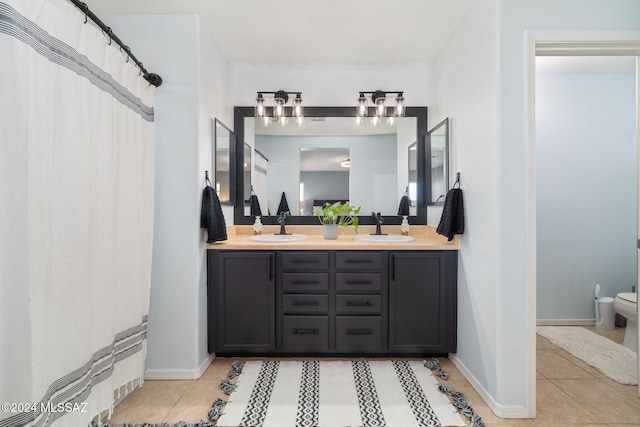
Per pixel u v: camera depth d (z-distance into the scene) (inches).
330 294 86.9
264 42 91.7
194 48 78.6
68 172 49.5
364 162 114.0
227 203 101.3
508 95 63.5
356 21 81.0
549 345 99.3
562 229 117.6
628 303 95.7
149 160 74.5
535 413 64.3
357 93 112.1
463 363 81.3
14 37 40.2
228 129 102.2
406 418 63.6
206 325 85.7
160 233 79.1
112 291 60.4
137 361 69.5
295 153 114.1
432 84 104.8
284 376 79.4
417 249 85.5
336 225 101.8
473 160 74.7
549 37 62.9
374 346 86.7
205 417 64.2
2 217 40.6
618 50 66.1
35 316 43.0
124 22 78.7
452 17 79.1
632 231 117.1
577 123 116.7
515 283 64.1
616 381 78.2
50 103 46.9
